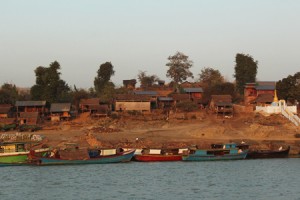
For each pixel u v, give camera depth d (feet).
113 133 585.63
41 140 545.44
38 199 319.88
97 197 325.21
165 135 575.79
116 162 476.13
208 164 466.70
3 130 616.80
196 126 620.49
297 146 529.86
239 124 619.26
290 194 336.08
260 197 326.44
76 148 481.87
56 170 430.61
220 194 335.06
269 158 507.71
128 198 321.73
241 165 459.73
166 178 391.24
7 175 406.41
